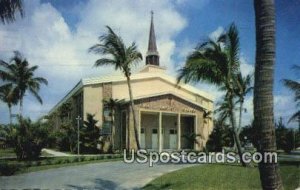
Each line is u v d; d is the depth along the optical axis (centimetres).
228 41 2269
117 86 4478
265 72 776
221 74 2264
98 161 2686
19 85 4834
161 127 4531
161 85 4859
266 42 777
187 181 1510
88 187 1493
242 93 3219
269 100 774
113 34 3388
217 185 1395
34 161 2684
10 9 1894
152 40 5891
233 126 2261
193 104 4681
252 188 1323
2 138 2805
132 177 1778
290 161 2491
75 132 4075
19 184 1593
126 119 4197
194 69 2275
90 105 4347
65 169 2180
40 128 2839
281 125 4672
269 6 779
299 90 2978
